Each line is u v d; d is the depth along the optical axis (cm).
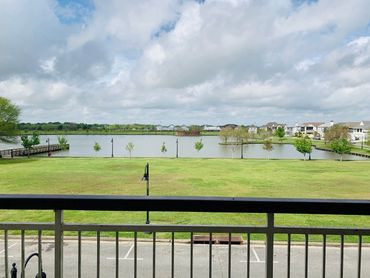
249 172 3216
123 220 1186
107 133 13200
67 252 761
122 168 3497
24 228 190
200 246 855
